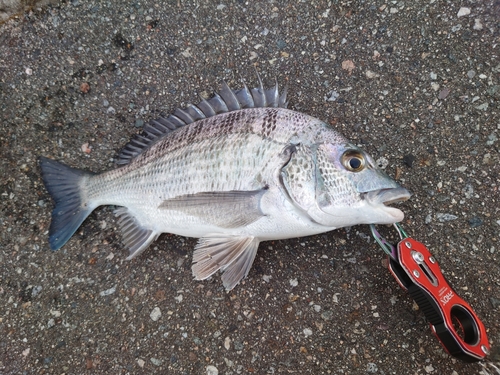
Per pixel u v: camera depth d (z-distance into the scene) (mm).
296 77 496
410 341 429
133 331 460
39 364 463
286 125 404
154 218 447
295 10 503
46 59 516
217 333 449
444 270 441
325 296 446
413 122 472
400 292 438
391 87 481
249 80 503
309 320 442
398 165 465
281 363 437
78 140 508
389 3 492
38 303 477
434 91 475
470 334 378
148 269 472
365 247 450
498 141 459
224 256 429
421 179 460
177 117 469
